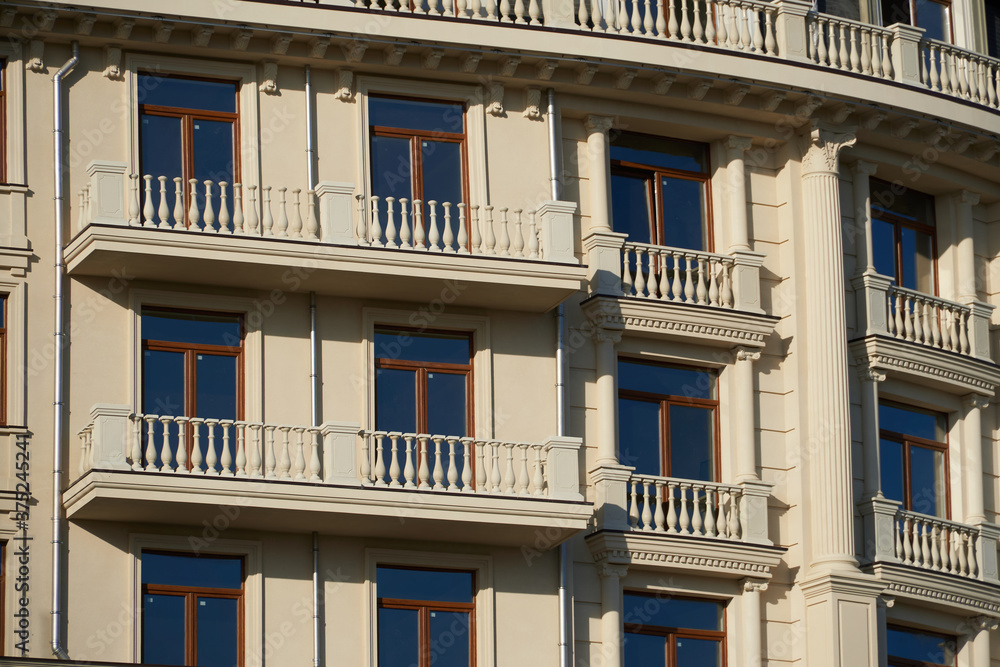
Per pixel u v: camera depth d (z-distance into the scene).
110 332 47.56
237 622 46.94
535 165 51.88
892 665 53.03
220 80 49.97
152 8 48.19
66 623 45.53
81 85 48.78
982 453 56.06
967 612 53.62
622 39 51.69
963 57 56.97
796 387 52.78
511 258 48.94
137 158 48.75
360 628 47.50
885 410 55.16
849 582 50.66
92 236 46.09
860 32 55.81
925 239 57.75
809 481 52.12
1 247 47.19
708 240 53.97
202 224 49.16
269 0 49.06
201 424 47.88
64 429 46.66
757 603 50.66
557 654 48.66
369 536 48.09
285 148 49.94
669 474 51.69
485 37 50.56
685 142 54.47
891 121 54.97
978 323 56.12
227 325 48.69
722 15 53.72
